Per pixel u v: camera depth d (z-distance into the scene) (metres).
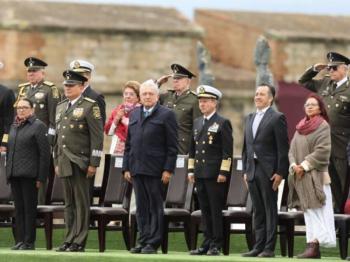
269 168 35.59
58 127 37.19
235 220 36.72
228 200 37.84
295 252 39.41
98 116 37.06
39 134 37.31
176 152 36.50
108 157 38.81
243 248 40.12
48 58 73.38
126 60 74.25
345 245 36.00
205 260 33.06
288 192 36.53
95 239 40.34
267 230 35.59
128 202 38.06
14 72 72.88
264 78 50.75
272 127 35.66
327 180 35.56
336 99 37.97
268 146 35.69
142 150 36.31
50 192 39.44
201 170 36.47
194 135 36.78
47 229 37.88
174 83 40.16
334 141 37.88
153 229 36.31
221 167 36.31
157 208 36.34
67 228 37.12
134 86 39.84
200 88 36.66
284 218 36.22
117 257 33.75
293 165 35.53
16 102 40.66
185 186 37.97
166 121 36.38
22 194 37.50
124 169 36.69
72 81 37.09
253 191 35.78
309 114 35.81
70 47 73.56
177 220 37.12
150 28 74.31
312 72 38.47
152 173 36.22
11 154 37.38
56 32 73.31
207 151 36.47
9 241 40.88
